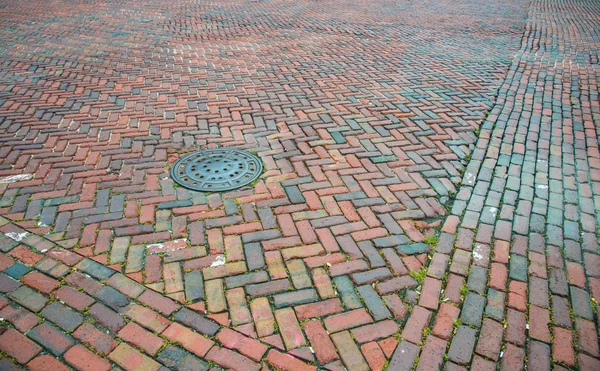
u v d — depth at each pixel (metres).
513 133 5.14
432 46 9.00
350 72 7.24
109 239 3.21
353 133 5.05
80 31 9.38
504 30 10.50
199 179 4.02
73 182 3.92
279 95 6.19
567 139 5.05
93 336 2.46
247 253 3.11
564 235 3.41
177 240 3.22
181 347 2.42
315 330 2.54
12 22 9.92
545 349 2.46
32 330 2.48
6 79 6.47
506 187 4.02
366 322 2.60
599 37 9.96
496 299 2.78
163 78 6.75
